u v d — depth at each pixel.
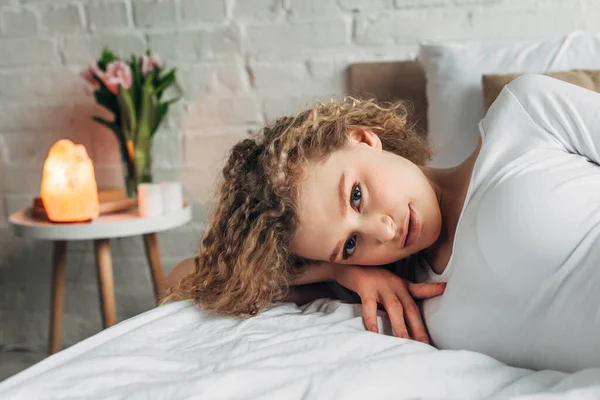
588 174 0.75
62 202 1.40
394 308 0.82
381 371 0.59
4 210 1.85
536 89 0.87
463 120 1.25
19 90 1.78
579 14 1.47
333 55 1.61
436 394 0.57
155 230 1.44
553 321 0.65
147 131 1.57
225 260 0.91
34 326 1.88
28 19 1.74
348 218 0.82
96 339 0.75
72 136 1.78
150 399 0.55
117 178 1.78
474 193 0.81
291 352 0.67
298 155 0.86
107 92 1.57
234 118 1.70
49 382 0.59
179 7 1.67
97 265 1.45
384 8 1.56
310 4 1.60
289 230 0.85
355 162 0.85
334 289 0.98
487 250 0.72
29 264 1.86
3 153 1.82
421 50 1.39
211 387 0.56
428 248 0.93
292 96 1.66
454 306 0.74
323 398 0.54
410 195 0.83
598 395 0.49
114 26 1.70
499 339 0.70
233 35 1.66
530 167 0.76
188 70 1.69
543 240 0.68
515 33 1.51
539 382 0.58
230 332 0.77
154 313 0.84
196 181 1.75
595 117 0.81
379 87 1.54
